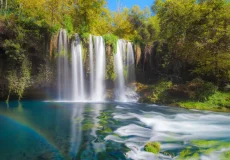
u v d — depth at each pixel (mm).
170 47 21062
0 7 24734
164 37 22766
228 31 16172
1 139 6859
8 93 16547
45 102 17125
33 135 7348
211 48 17609
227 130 8523
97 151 5793
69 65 18938
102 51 20703
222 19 17031
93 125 8953
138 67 23547
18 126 8625
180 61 21203
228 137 7504
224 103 14758
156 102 17250
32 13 19922
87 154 5562
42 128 8375
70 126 8734
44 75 17750
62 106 15086
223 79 17875
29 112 12070
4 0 24922
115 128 8469
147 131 8109
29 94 17984
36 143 6465
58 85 18641
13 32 15516
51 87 18547
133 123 9508
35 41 16938
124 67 22375
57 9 22109
